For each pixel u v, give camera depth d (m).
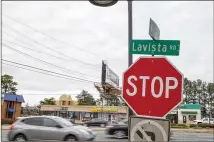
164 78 4.13
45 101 84.75
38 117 14.25
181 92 4.04
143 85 4.20
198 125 47.19
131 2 4.70
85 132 13.94
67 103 80.88
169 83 4.11
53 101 84.88
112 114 62.66
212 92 80.69
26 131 13.99
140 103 4.17
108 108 62.84
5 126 34.12
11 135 14.18
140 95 4.19
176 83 4.08
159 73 4.16
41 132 13.88
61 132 13.75
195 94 81.88
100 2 4.12
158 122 3.99
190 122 61.41
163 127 3.96
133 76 4.26
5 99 58.91
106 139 20.33
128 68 4.30
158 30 4.58
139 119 4.05
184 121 62.69
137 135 4.03
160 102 4.10
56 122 13.99
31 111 87.69
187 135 29.23
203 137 27.00
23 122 14.28
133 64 4.29
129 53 4.57
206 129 40.28
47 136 13.80
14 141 13.86
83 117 64.69
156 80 4.16
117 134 20.88
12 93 66.50
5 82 65.12
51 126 13.94
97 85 51.84
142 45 4.40
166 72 4.14
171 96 4.07
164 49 4.31
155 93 4.14
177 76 4.09
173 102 4.05
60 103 81.06
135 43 4.42
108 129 21.22
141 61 4.27
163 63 4.18
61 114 66.12
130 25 4.65
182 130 37.00
